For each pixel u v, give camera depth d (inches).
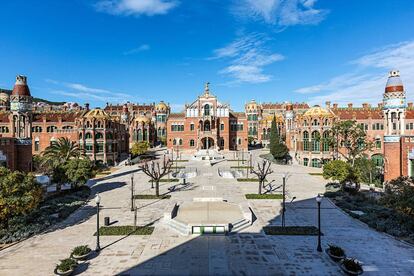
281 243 952.3
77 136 3186.5
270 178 2256.4
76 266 773.9
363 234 1037.8
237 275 747.4
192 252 884.6
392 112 1795.0
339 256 816.9
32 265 809.5
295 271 767.7
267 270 772.6
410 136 1683.1
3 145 1779.0
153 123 5285.4
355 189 1710.1
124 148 4222.4
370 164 2220.7
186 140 4156.0
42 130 3720.5
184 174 2379.4
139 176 2385.6
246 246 927.0
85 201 1541.6
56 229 1106.1
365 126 3321.9
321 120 3164.4
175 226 1093.1
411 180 1168.8
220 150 4141.2
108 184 2046.0
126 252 887.1
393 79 1795.0
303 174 2454.5
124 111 5383.9
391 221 1111.0
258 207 1400.1
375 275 751.1
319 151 3179.1
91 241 978.1
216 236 1012.5
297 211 1334.9
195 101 4158.5
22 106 1946.4
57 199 1524.4
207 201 1448.1
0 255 876.6
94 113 3282.5
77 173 1654.8
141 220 1205.7
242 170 2613.2
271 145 3331.7
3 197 976.3
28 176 1095.6
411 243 952.3
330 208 1386.6
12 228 1034.1
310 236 1016.9
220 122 4158.5
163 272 763.4
